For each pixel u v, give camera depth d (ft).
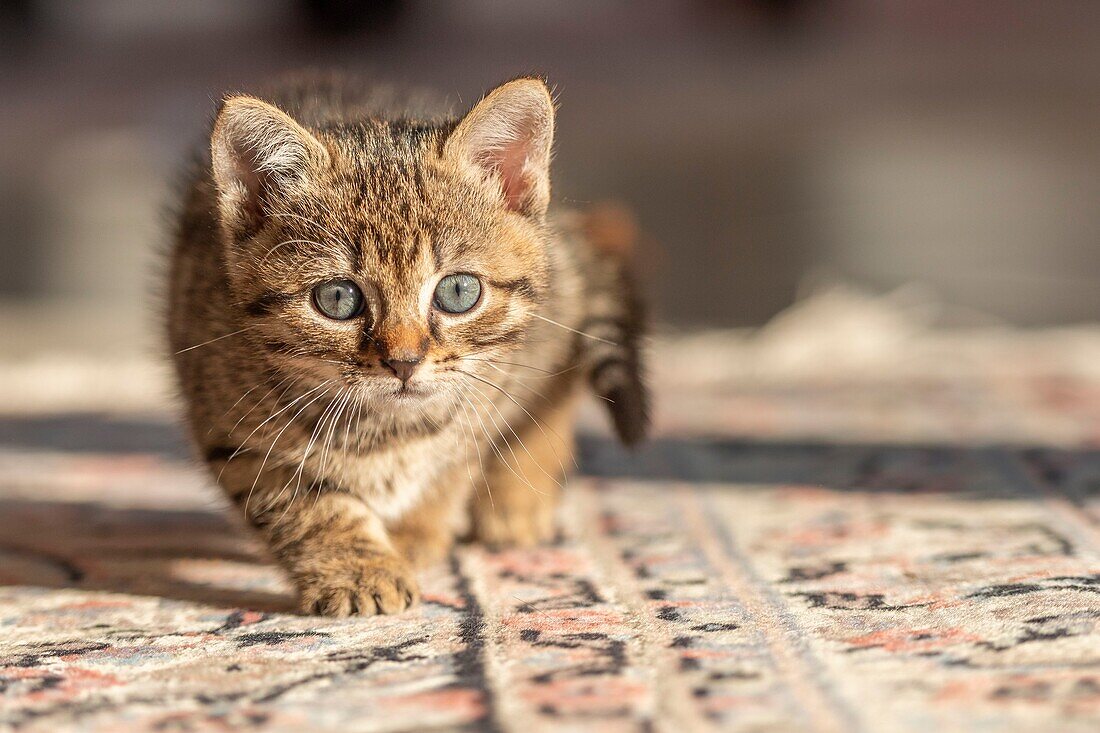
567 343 2.32
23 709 1.89
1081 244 4.82
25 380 3.55
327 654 1.99
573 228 2.39
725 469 2.57
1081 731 1.80
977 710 1.83
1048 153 6.05
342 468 2.16
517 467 2.32
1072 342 3.46
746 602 2.07
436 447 2.21
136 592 2.17
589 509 2.43
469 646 1.99
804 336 3.63
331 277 2.14
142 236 5.68
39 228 5.98
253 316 2.16
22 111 7.10
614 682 1.90
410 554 2.24
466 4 6.95
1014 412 2.80
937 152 6.19
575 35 6.95
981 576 2.10
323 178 2.17
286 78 2.56
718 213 5.41
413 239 2.14
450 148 2.20
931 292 4.24
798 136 6.52
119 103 6.95
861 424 2.78
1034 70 6.59
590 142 6.59
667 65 6.92
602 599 2.10
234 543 2.33
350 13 6.95
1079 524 2.25
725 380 3.30
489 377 2.21
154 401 3.24
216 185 2.16
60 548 2.31
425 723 1.85
